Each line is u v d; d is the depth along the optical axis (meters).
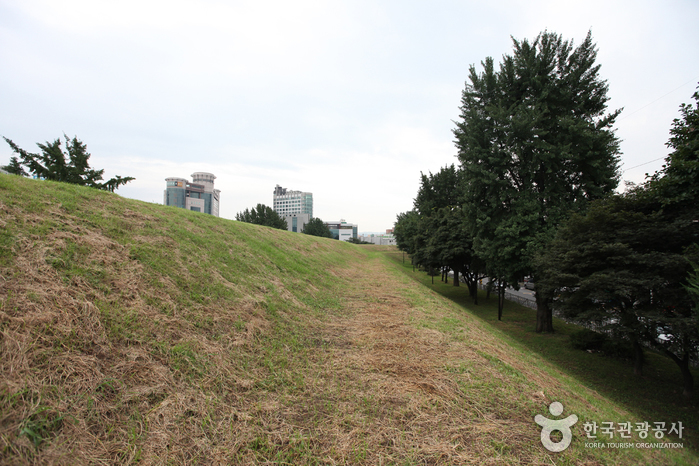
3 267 3.76
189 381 3.77
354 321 7.90
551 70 15.09
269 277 9.05
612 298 9.23
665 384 9.62
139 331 4.08
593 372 10.61
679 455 4.20
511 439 3.57
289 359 5.07
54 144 17.27
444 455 3.21
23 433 2.38
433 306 10.86
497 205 15.69
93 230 5.82
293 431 3.40
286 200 178.50
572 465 3.22
